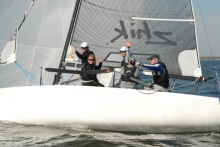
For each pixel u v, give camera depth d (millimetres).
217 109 27344
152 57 30141
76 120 27828
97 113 27516
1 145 25578
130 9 33281
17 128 28703
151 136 27719
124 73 29688
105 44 33188
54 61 35031
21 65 34312
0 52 34500
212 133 28203
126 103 27375
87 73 29312
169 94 27453
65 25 35406
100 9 33031
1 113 29453
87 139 26750
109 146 25672
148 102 27328
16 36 33750
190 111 27250
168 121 27266
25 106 28891
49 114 28281
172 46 33000
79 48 32812
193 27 32750
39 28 35125
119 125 27594
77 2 32750
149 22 33250
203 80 31516
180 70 32656
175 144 26203
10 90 29656
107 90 27688
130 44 32406
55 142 26203
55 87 28625
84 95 27859
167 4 33125
